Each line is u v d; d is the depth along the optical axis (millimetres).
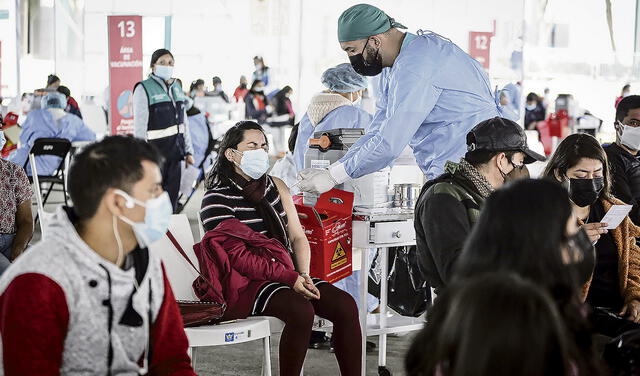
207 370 4266
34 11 15430
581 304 1775
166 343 2119
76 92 16094
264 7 18203
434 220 3008
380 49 4047
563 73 17031
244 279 3395
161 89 7574
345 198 3766
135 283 1983
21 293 1830
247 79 18406
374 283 4379
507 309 1360
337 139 4242
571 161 3172
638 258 3285
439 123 4012
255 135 3562
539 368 1344
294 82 18250
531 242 1748
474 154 3039
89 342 1926
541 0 17000
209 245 3406
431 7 15586
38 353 1824
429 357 1524
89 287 1906
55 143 8453
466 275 1778
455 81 3975
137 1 16797
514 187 1808
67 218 1931
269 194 3633
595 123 14758
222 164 3574
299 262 3631
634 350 2211
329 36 17344
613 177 3895
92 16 16203
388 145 3842
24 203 4066
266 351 3398
